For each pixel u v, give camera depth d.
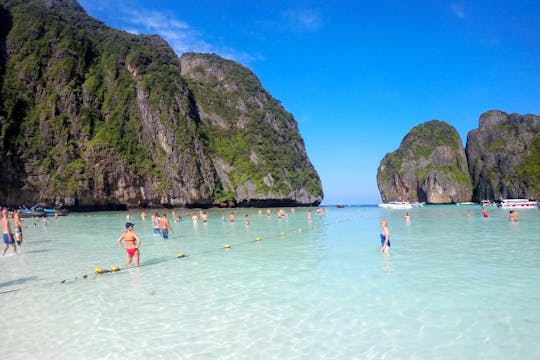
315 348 6.81
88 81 81.44
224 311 8.96
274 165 99.44
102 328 8.05
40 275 13.38
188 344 7.12
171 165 79.44
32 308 9.55
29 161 67.81
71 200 66.88
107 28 99.69
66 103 76.06
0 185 62.78
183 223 40.88
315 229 31.52
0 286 11.89
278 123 117.12
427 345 6.79
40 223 41.44
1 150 64.19
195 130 87.06
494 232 25.22
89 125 75.75
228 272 13.48
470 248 17.78
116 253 18.36
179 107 86.94
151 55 91.88
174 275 13.13
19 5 84.25
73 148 72.00
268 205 94.38
